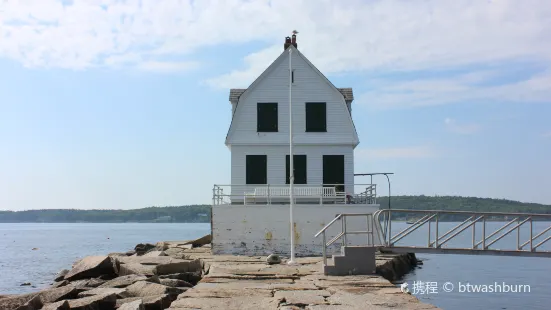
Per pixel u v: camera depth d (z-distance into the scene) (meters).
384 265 27.42
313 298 17.38
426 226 128.12
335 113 36.00
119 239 121.69
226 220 32.25
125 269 28.06
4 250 81.62
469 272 40.81
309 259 29.34
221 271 23.86
